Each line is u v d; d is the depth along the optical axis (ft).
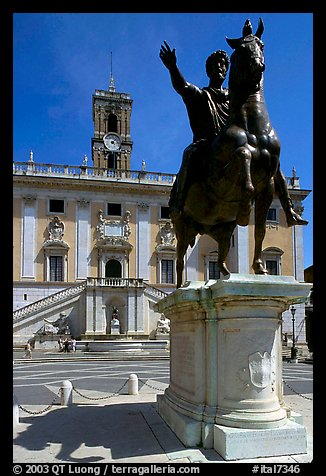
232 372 16.25
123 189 144.46
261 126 17.51
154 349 107.34
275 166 17.67
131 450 16.60
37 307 121.08
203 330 17.54
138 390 39.78
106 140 179.42
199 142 20.43
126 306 127.13
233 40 19.25
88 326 122.83
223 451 15.08
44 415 24.36
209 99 22.09
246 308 16.34
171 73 22.49
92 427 20.75
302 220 18.54
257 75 17.80
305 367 75.97
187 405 18.01
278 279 16.62
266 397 16.06
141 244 143.64
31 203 136.98
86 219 140.77
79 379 53.98
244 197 15.78
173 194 21.58
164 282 143.84
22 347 114.73
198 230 23.34
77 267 137.49
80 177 141.59
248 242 142.20
